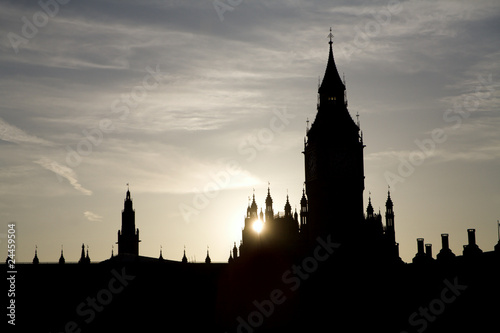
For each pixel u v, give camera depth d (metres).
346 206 193.00
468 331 157.88
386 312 175.50
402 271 178.88
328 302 183.12
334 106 196.38
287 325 189.88
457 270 162.75
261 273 199.00
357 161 194.50
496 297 155.75
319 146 194.12
